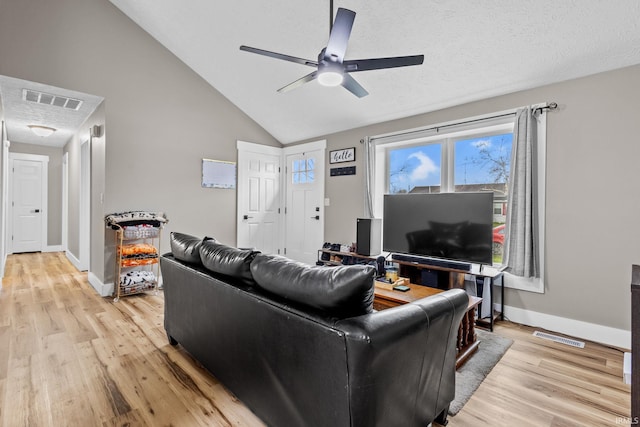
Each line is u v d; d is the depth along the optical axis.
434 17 2.62
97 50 3.57
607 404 1.80
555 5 2.26
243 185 5.05
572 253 2.79
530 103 3.01
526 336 2.77
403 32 2.82
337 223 4.75
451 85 3.23
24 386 1.89
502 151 3.36
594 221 2.68
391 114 3.98
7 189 5.73
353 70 2.26
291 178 5.43
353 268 1.25
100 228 3.80
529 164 2.89
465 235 3.14
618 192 2.58
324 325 1.20
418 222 3.48
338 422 1.17
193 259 2.16
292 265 1.48
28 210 6.43
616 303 2.60
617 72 2.57
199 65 4.31
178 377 2.02
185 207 4.38
